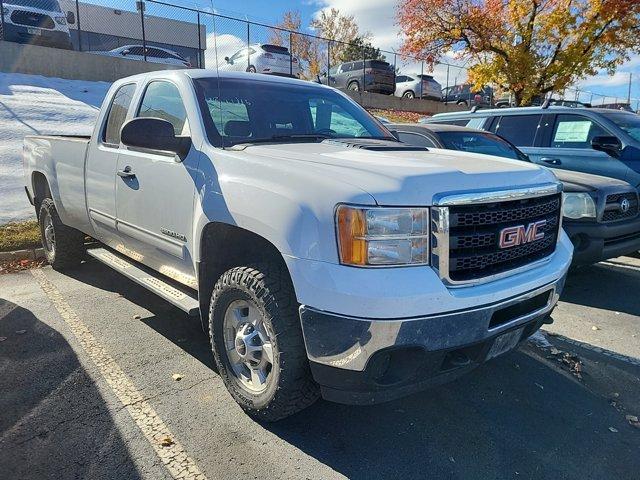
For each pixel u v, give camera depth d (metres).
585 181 5.68
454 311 2.44
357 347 2.36
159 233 3.63
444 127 6.87
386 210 2.37
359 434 2.97
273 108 3.85
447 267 2.46
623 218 5.59
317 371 2.55
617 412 3.27
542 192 2.95
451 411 3.23
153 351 3.91
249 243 3.04
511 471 2.69
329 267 2.40
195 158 3.26
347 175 2.55
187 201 3.27
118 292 5.21
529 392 3.48
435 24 16.72
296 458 2.74
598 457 2.82
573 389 3.54
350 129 4.14
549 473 2.69
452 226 2.50
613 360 3.99
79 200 4.84
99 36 24.61
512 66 15.84
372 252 2.36
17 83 14.31
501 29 15.85
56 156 5.23
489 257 2.65
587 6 14.71
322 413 3.17
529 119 8.13
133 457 2.70
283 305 2.69
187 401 3.23
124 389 3.36
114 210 4.19
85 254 5.88
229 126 3.49
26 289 5.28
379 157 2.93
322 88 4.46
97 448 2.77
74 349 3.91
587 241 5.37
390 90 24.94
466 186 2.59
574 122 7.61
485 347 2.67
